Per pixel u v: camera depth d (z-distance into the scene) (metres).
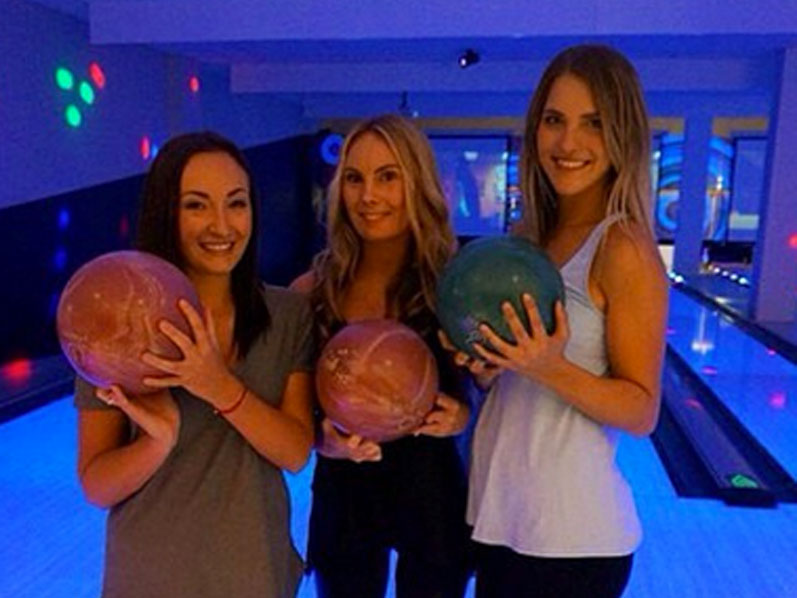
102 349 0.79
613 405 0.93
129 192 5.57
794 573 2.14
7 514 2.47
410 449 1.14
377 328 1.02
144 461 0.87
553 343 0.89
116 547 0.93
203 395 0.86
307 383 1.06
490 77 6.52
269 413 0.92
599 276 0.97
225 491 0.95
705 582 2.08
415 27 4.46
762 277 5.64
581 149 0.98
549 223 1.11
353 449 1.04
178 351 0.82
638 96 0.97
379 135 1.14
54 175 4.69
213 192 0.92
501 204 11.10
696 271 8.81
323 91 6.77
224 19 4.59
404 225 1.17
